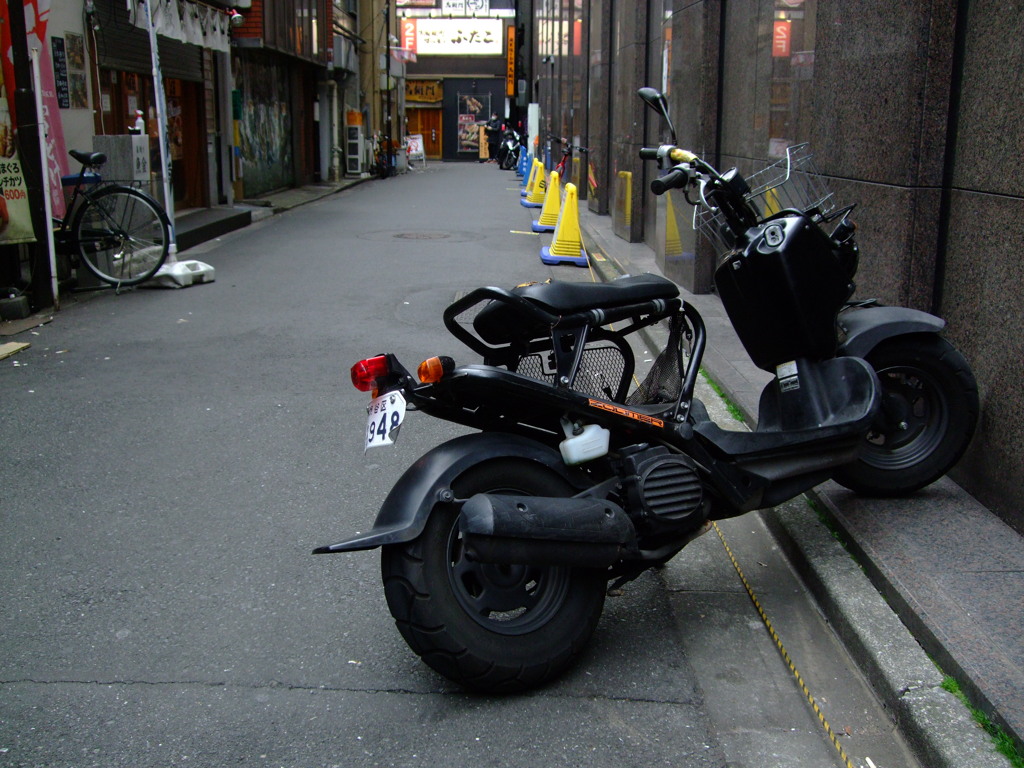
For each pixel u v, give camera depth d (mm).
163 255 10164
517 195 24734
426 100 54719
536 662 3062
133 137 10859
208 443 5512
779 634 3496
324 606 3719
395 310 9188
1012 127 3961
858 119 5113
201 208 17000
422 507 2986
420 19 53719
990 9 4129
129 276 10156
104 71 12445
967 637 3057
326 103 28031
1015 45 3938
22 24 8367
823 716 3008
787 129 7055
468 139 55250
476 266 12125
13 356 7441
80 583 3879
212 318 8805
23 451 5363
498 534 2865
